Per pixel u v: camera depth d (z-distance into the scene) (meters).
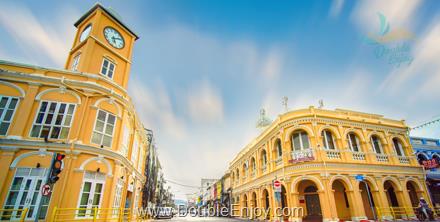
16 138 10.48
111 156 12.40
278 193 16.19
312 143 16.59
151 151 30.83
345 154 16.62
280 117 19.22
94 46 14.16
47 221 9.72
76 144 11.15
